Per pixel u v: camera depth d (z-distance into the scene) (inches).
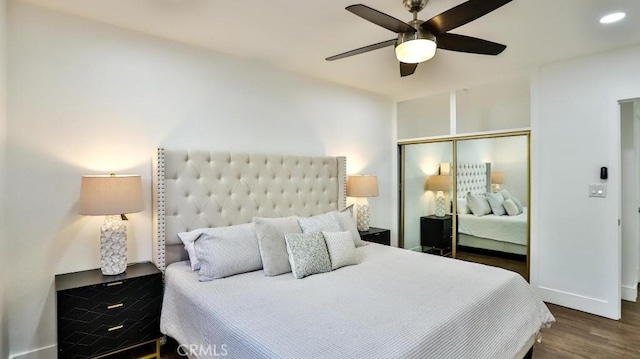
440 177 173.6
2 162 80.1
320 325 61.1
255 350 55.6
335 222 118.5
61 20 90.6
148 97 104.9
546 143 132.7
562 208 129.1
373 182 154.8
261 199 125.8
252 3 85.1
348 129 164.4
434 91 172.1
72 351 79.2
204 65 116.1
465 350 64.2
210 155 113.6
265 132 132.6
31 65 86.5
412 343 55.4
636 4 83.4
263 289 81.4
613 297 118.0
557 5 84.1
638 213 149.0
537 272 136.1
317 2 84.4
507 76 144.5
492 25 96.0
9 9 83.2
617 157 116.7
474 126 158.1
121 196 87.0
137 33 102.6
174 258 105.6
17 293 84.7
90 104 95.0
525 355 88.9
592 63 121.3
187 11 89.5
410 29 77.5
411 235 185.9
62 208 91.0
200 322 73.4
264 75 132.2
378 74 145.3
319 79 151.6
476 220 160.6
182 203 106.8
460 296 75.7
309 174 141.9
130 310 87.4
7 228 82.9
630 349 98.5
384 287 82.1
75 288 79.7
